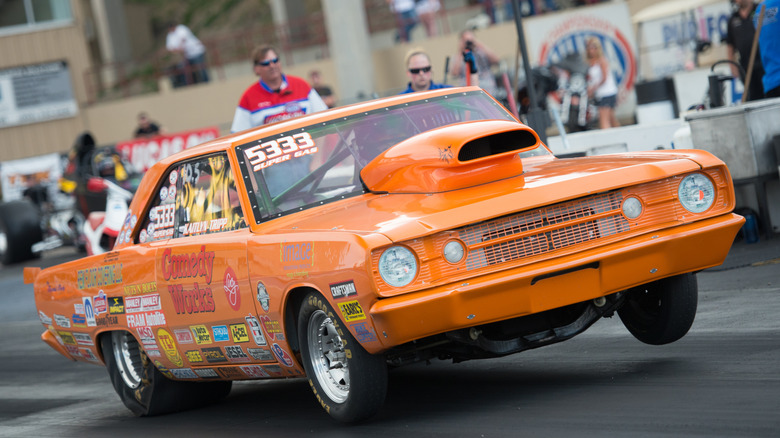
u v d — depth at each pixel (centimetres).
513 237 1006
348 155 1198
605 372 1171
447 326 989
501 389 1179
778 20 2030
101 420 1468
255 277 1123
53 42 5891
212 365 1270
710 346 1210
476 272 996
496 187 1062
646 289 1184
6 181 4847
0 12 5825
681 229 1062
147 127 4606
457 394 1191
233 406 1396
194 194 1269
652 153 1150
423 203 1047
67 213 4053
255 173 1188
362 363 1039
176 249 1257
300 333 1098
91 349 1491
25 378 2011
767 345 1169
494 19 5075
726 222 1073
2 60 5794
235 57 6081
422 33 5391
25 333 2606
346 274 993
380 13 5709
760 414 904
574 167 1118
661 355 1209
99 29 8731
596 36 3859
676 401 991
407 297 976
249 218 1165
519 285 995
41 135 5878
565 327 1082
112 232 3291
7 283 3659
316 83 3531
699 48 3312
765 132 1889
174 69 6103
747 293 1488
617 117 3856
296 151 1201
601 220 1038
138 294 1336
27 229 4141
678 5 3575
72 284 1486
